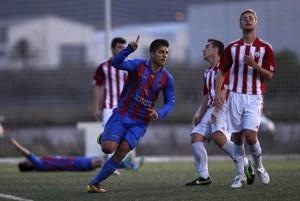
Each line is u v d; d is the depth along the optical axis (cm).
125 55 2050
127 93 2134
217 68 2373
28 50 6881
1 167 3584
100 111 3119
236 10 6925
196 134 2400
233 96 2208
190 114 5728
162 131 5553
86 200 2003
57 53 6925
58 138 4947
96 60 6469
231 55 2198
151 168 3438
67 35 6888
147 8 5538
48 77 5459
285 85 4981
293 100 4972
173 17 5762
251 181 2300
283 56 5603
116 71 3011
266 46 2194
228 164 3712
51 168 3158
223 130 2323
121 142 2133
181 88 5609
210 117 2388
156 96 2144
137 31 6738
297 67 5012
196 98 5612
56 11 5575
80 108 5453
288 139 4784
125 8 5428
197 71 5588
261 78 2208
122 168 3300
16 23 7488
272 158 4269
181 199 1986
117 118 2134
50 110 5409
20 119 5328
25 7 5550
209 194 2092
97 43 6669
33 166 3183
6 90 5434
